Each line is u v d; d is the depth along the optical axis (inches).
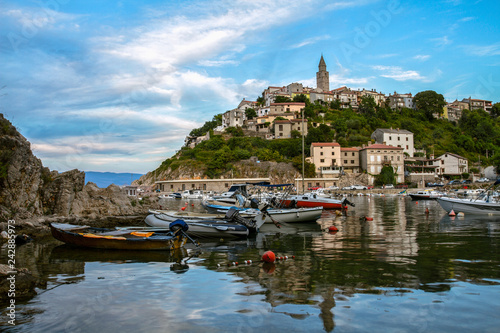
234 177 4111.7
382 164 4052.7
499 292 375.6
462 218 1123.3
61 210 1134.4
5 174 947.3
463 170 4367.6
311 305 345.7
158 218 922.1
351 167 4200.3
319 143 4151.1
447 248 614.2
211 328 299.3
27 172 1030.4
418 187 3799.2
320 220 1166.3
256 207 1072.8
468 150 5027.1
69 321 315.9
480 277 428.5
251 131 5073.8
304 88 6412.4
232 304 352.2
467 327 297.3
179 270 493.0
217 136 4982.8
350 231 871.7
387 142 4537.4
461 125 5846.5
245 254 603.2
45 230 866.1
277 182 3949.3
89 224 1030.4
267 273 464.4
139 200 1947.6
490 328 295.3
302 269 480.4
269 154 4288.9
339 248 633.6
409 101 6643.7
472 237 733.3
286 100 5654.5
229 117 5693.9
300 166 4015.8
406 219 1128.8
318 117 5295.3
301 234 848.9
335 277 436.1
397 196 2994.6
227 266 511.2
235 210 856.9
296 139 4503.0
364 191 3398.1
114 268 509.7
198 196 3196.4
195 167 4375.0
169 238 630.5
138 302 362.9
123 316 326.6
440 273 447.8
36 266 524.7
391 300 355.6
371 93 6510.8
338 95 6245.1
